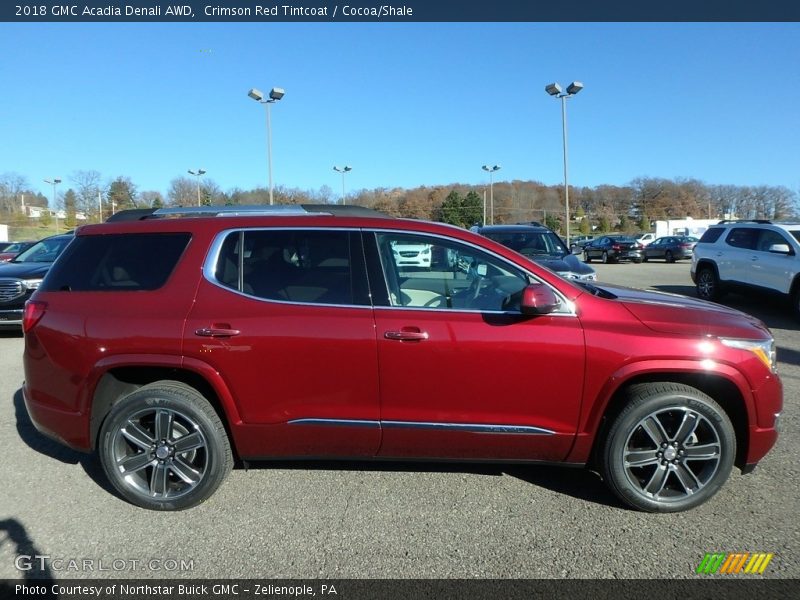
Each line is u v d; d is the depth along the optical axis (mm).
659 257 34312
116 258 3701
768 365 3398
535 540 3193
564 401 3373
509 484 3877
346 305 3449
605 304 3471
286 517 3467
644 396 3346
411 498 3689
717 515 3434
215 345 3414
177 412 3494
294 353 3396
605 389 3338
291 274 3537
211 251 3605
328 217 3660
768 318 10633
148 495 3570
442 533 3271
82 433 3607
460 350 3348
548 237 10086
